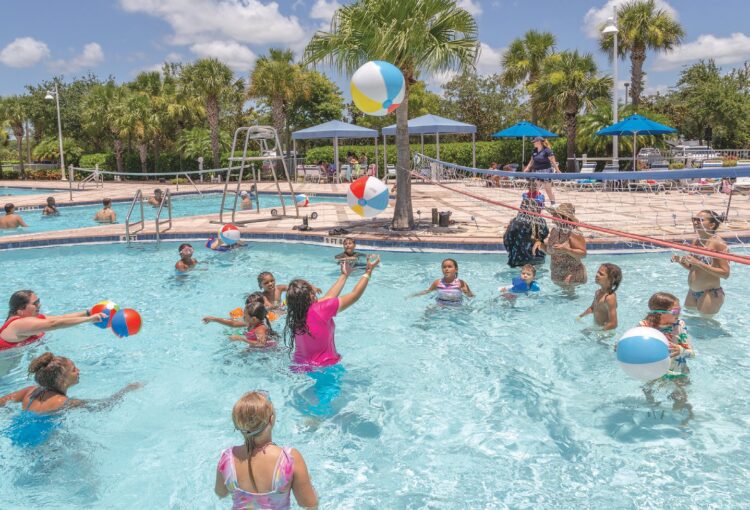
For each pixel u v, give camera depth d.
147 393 5.14
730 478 3.63
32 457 4.09
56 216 18.33
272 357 5.75
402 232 12.16
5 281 9.49
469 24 11.37
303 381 5.24
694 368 5.22
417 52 10.96
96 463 4.03
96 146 50.41
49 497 3.66
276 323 6.70
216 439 4.36
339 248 11.46
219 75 33.91
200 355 6.00
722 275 6.14
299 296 5.17
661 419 4.40
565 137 29.84
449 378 5.30
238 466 2.98
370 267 5.52
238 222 14.20
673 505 3.39
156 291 8.63
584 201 15.34
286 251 11.44
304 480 3.00
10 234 14.12
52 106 49.81
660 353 4.20
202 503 3.59
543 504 3.46
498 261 9.94
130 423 4.60
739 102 44.22
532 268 7.69
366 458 4.04
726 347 5.67
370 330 6.61
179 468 3.97
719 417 4.39
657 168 21.27
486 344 6.09
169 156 39.81
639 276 8.46
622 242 9.98
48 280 9.50
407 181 12.34
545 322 6.64
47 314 7.63
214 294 8.39
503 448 4.11
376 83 8.17
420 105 46.94
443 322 6.79
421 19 10.62
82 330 6.89
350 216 15.36
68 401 4.82
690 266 6.52
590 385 5.04
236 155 38.03
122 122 37.75
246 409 2.90
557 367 5.45
